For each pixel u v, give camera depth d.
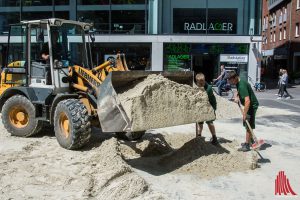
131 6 25.98
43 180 6.65
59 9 26.27
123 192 5.98
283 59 44.09
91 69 9.78
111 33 26.19
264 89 26.34
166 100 7.43
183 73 8.41
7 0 26.45
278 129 11.80
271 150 9.09
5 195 5.98
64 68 9.34
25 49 9.79
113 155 7.39
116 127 7.02
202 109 7.95
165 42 25.75
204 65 26.16
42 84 9.43
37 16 26.47
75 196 5.98
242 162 7.60
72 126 8.32
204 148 7.81
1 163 7.49
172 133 10.58
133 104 6.93
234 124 12.49
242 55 25.97
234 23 26.47
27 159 7.81
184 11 26.42
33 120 9.62
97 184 6.35
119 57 9.72
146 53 26.02
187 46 25.95
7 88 10.07
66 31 9.64
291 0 41.06
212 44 25.95
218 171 7.21
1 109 10.38
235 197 6.09
